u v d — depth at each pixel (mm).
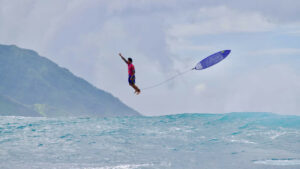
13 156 45906
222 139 57656
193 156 46562
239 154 47469
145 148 51406
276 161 43469
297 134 60156
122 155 47031
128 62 54250
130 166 41500
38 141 55188
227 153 48188
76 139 57031
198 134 62094
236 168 40531
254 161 43562
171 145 53562
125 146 52656
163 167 41062
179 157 46062
